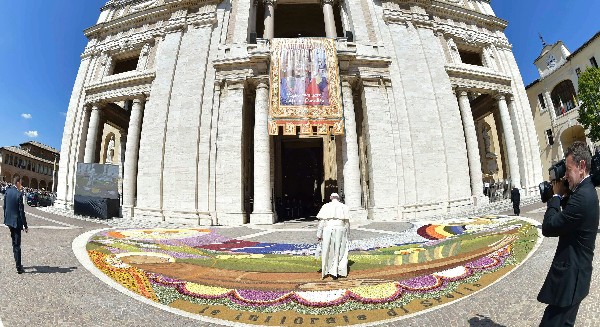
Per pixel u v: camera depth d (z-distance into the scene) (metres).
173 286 5.75
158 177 19.53
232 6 22.91
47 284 5.43
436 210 18.91
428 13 24.66
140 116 22.20
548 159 31.84
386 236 11.60
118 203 18.08
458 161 20.50
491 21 26.75
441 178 19.81
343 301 5.04
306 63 19.66
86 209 17.47
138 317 4.42
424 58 21.94
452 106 21.45
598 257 6.01
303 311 4.73
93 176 18.02
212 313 4.65
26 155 50.44
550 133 31.75
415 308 4.68
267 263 7.64
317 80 19.39
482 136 31.30
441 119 21.06
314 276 6.49
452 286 5.48
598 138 21.47
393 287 5.57
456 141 20.83
